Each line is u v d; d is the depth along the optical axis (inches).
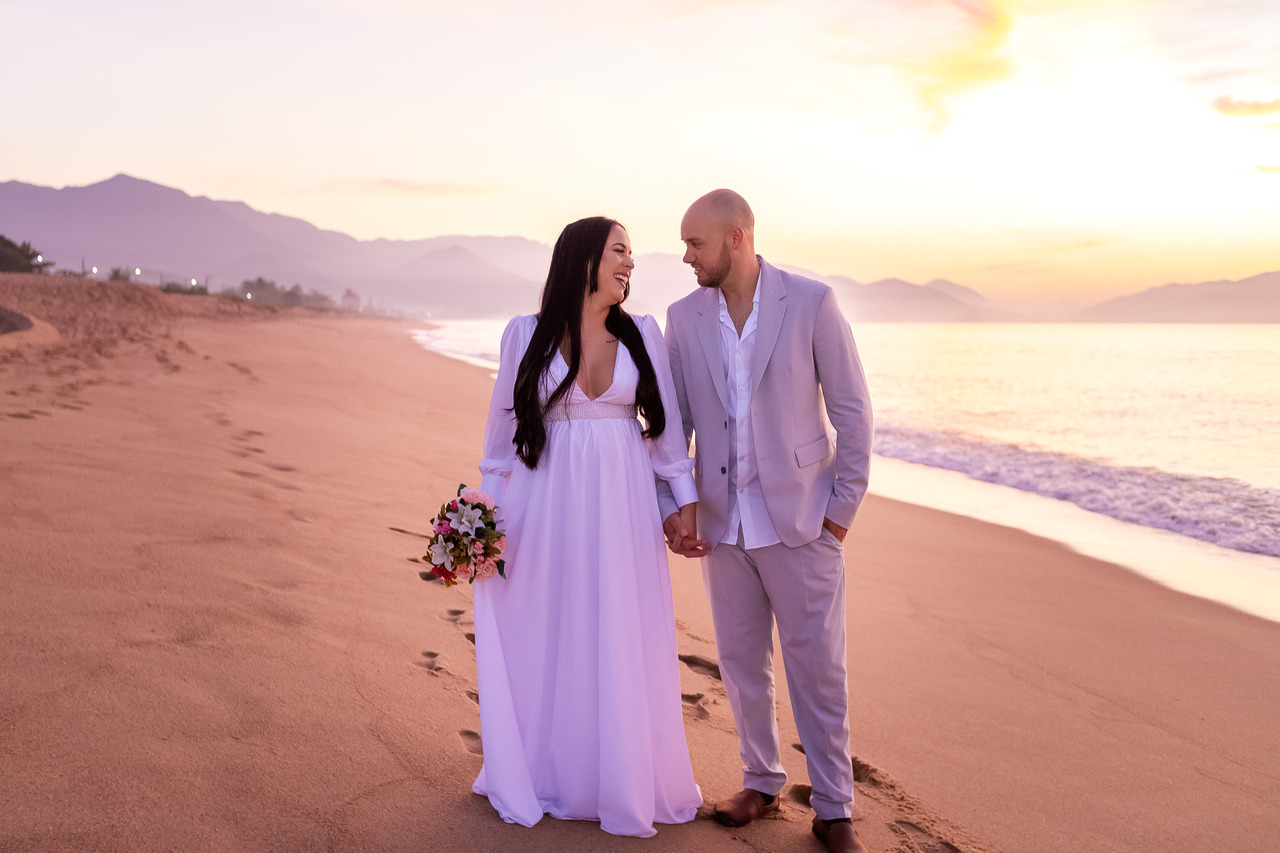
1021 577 248.8
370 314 5693.9
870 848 102.3
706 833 100.3
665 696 103.0
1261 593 239.0
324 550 185.3
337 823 88.3
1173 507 368.2
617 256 101.1
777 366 102.7
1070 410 825.5
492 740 97.7
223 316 1801.2
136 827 82.0
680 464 107.7
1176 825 116.4
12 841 77.3
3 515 174.2
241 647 127.6
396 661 132.3
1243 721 153.3
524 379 101.4
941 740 139.2
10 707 100.9
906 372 1453.0
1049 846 108.6
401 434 396.2
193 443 287.9
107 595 140.1
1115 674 174.2
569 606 100.3
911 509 351.6
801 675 104.3
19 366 472.1
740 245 103.0
